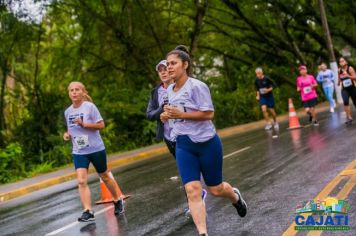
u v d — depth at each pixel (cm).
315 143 1805
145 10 3691
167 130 1035
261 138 2303
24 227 1156
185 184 769
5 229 1165
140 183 1553
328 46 3988
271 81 2641
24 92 3484
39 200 1570
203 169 785
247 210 991
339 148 1599
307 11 4797
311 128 2366
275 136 2266
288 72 4856
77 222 1121
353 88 2258
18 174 2395
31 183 1938
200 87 762
